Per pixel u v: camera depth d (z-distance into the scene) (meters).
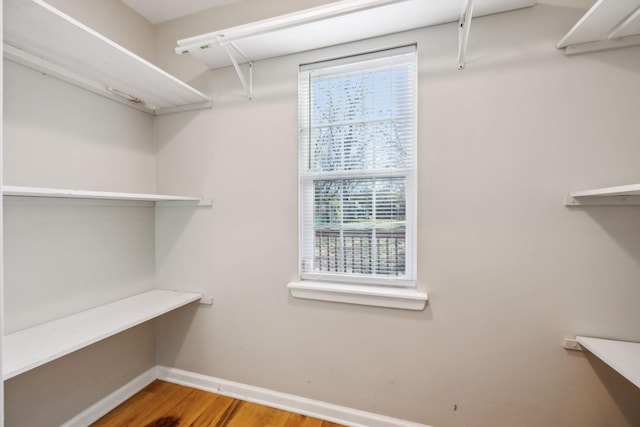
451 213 1.41
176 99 1.80
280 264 1.70
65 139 1.46
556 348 1.29
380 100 1.56
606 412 1.24
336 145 1.64
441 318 1.43
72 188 1.48
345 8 1.23
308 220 1.70
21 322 1.28
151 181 1.95
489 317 1.37
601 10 1.03
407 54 1.50
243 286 1.77
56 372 1.41
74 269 1.49
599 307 1.24
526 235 1.32
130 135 1.81
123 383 1.74
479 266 1.38
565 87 1.26
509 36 1.33
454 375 1.41
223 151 1.82
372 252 1.59
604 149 1.23
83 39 1.18
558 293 1.28
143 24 1.89
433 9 1.30
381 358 1.52
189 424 1.54
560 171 1.27
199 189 1.87
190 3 1.79
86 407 1.54
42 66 1.33
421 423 1.46
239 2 1.78
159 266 1.96
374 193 1.58
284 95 1.69
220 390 1.80
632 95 1.20
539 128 1.29
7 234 1.24
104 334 1.25
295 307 1.67
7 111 1.24
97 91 1.58
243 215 1.77
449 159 1.41
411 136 1.51
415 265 1.52
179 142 1.92
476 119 1.37
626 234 1.21
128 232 1.79
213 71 1.83
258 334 1.74
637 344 1.18
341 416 1.57
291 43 1.56
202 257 1.86
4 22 1.06
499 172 1.34
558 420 1.29
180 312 1.91
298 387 1.66
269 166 1.72
